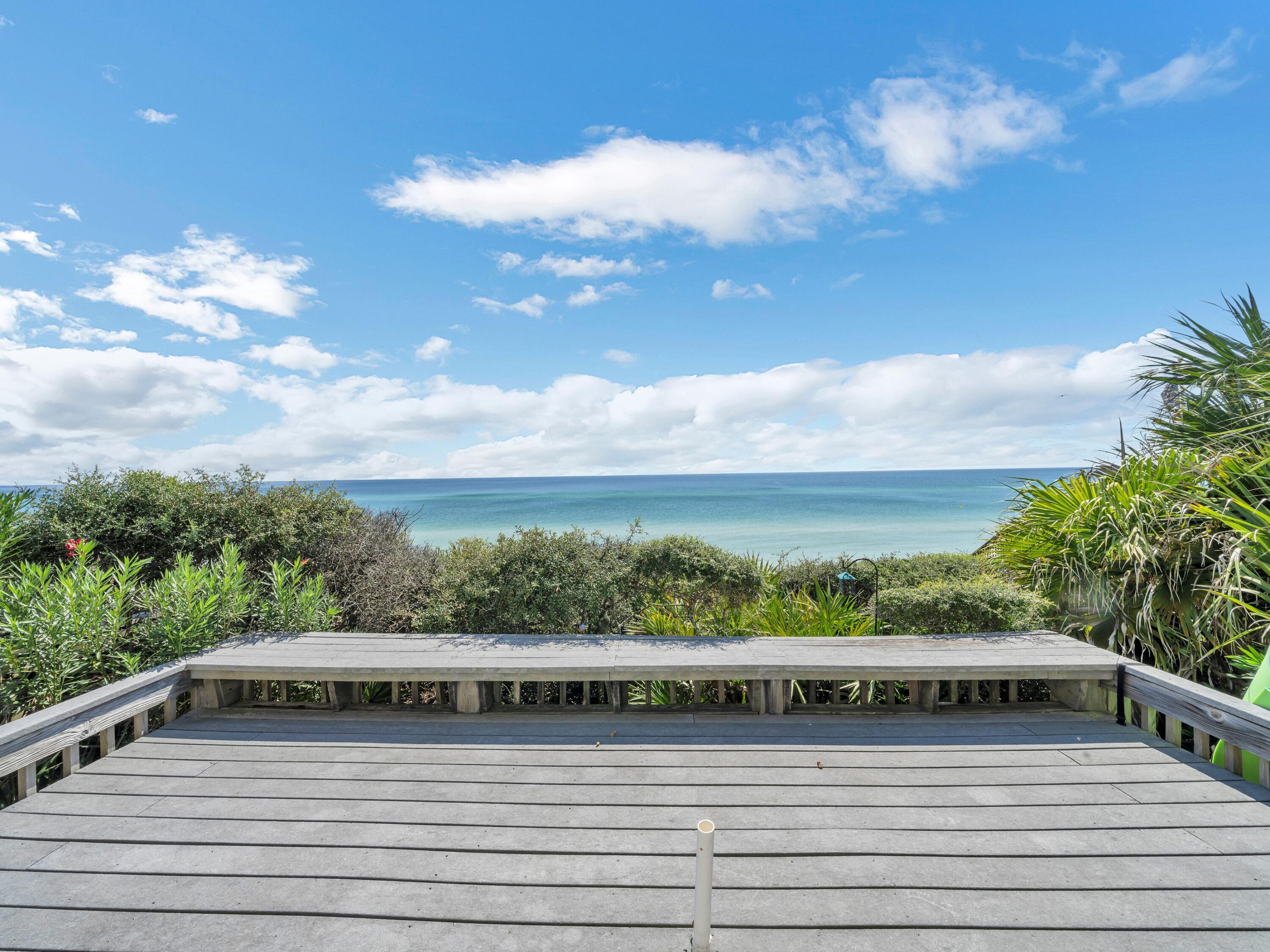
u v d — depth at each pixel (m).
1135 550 3.94
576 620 4.79
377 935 1.95
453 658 3.87
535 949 1.89
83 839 2.50
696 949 1.75
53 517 5.30
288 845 2.45
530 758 3.23
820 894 2.12
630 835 2.50
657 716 3.81
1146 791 2.80
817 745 3.35
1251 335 4.64
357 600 5.89
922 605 4.61
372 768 3.13
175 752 3.32
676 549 4.74
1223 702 2.93
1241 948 1.85
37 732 2.84
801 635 4.87
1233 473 3.80
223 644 4.24
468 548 5.11
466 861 2.34
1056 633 4.39
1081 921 1.98
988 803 2.72
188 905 2.10
